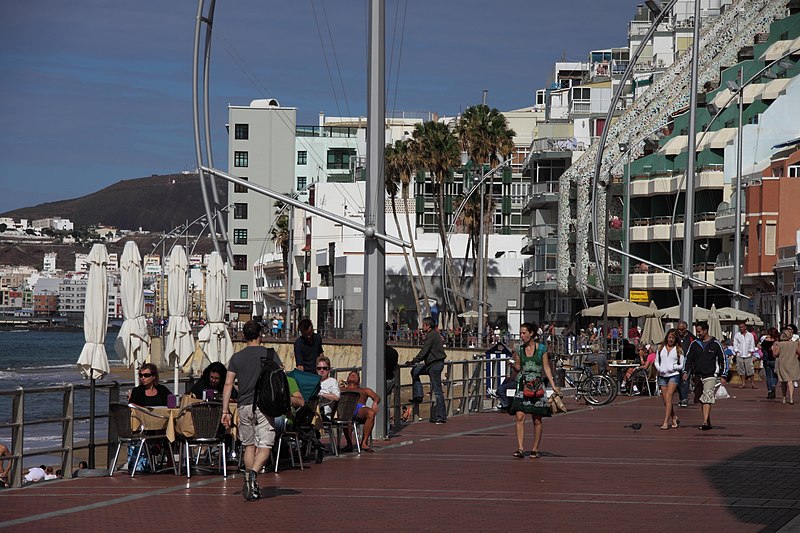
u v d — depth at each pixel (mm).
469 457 18828
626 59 121125
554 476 16094
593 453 19375
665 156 82438
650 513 12555
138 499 13961
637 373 38406
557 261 89188
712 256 76688
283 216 136875
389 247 98062
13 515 12578
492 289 98500
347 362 84812
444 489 14719
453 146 84625
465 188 112625
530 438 22406
